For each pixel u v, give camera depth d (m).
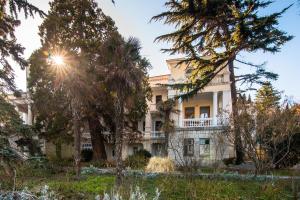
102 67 14.84
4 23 9.63
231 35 20.03
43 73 25.03
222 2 18.84
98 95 22.16
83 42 23.33
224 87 28.81
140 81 13.89
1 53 11.99
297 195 10.18
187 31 20.34
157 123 34.53
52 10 25.98
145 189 11.09
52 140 26.91
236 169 16.92
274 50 19.36
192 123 29.09
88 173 16.91
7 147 6.83
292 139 15.96
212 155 24.70
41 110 25.52
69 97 19.22
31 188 7.24
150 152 32.16
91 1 26.30
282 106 14.66
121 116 13.79
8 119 9.45
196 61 20.64
